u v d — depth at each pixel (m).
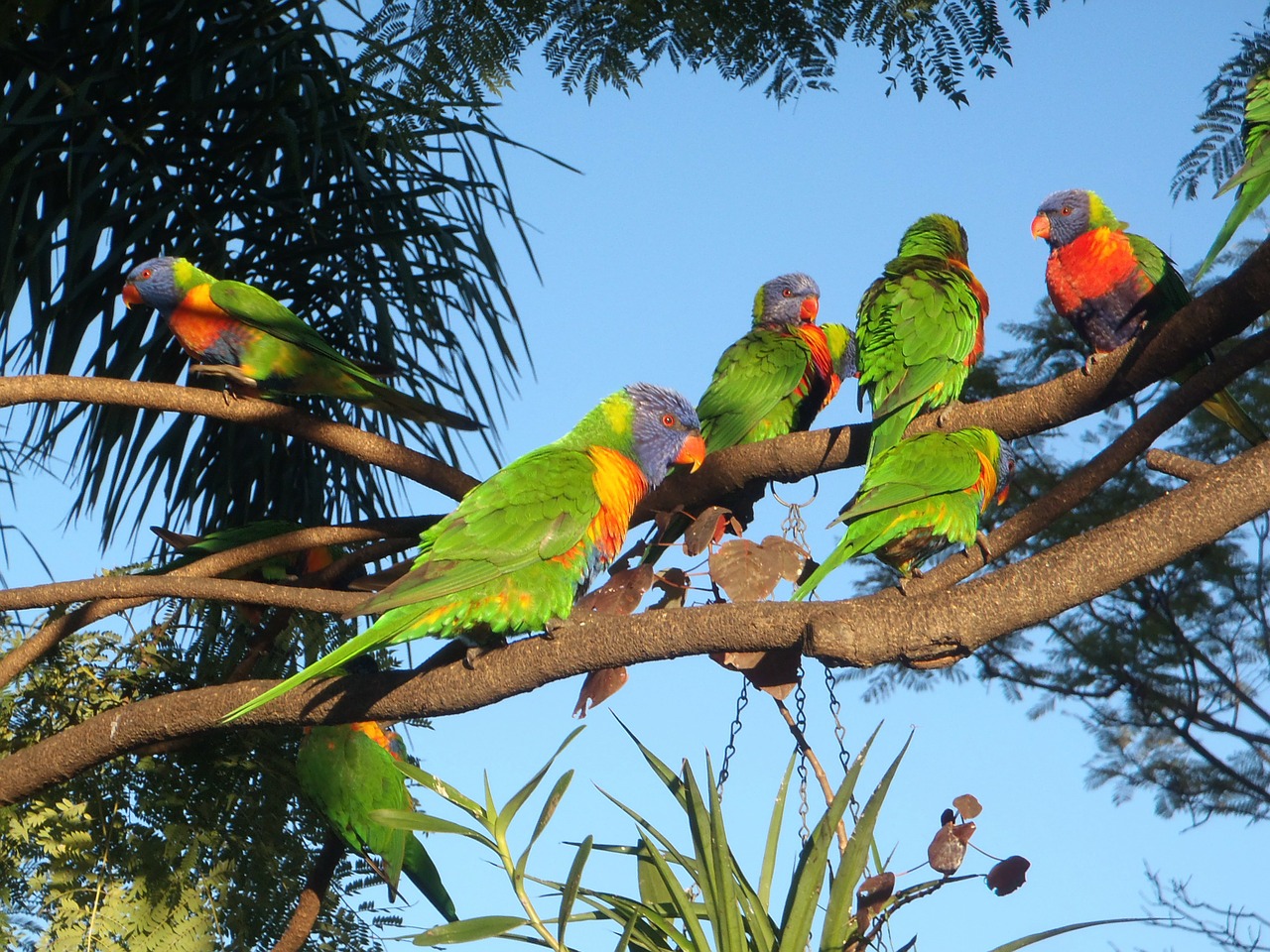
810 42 4.80
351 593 3.90
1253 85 4.16
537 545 3.65
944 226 5.44
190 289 5.15
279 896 4.46
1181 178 4.39
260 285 5.93
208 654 4.88
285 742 4.69
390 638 3.44
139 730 3.82
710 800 3.05
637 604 3.54
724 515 3.80
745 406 5.38
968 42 4.63
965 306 4.59
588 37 4.80
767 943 3.05
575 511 3.75
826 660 3.09
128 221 5.58
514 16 4.73
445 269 5.95
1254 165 3.38
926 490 3.88
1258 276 3.37
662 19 4.81
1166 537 2.97
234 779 4.53
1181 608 8.09
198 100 5.75
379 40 4.85
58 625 4.46
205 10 5.96
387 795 4.45
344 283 5.98
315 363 5.16
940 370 4.48
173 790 4.43
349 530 4.73
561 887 3.11
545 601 3.67
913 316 4.54
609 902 3.14
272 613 4.86
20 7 5.00
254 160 5.91
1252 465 3.00
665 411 4.26
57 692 4.58
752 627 3.12
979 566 3.72
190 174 5.80
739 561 3.49
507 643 3.78
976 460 4.02
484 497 3.72
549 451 3.95
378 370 5.31
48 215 5.52
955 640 2.99
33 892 4.28
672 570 3.66
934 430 4.39
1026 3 4.58
